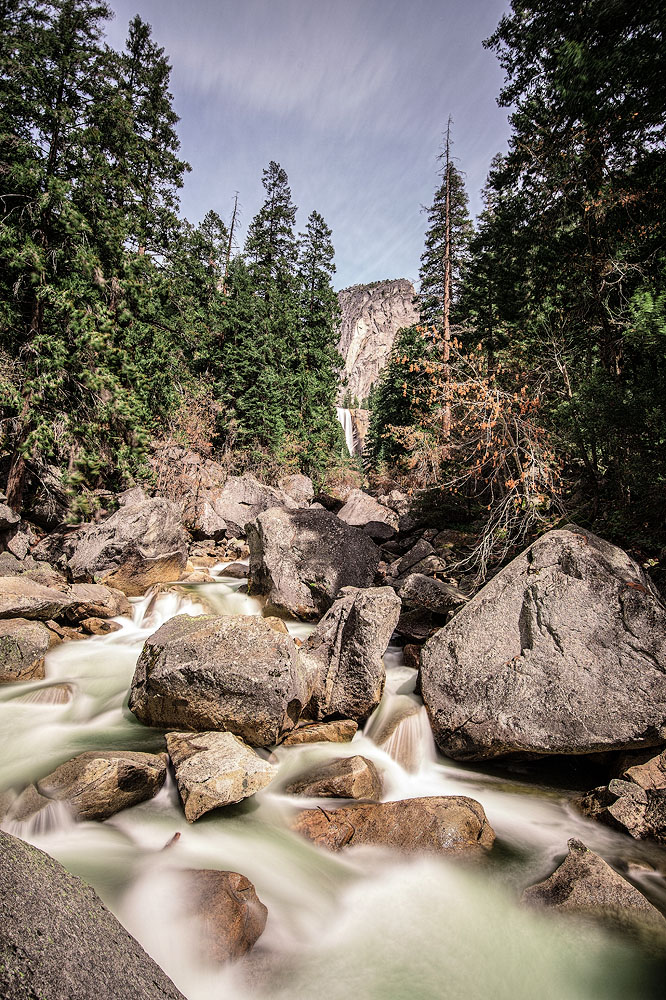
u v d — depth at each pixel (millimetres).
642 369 8289
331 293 41969
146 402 20469
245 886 3928
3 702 7086
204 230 41188
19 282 15211
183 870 4105
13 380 15125
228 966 3395
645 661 5848
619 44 8461
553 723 5848
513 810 5570
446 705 6516
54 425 15766
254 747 6297
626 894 4027
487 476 13539
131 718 6965
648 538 8250
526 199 12047
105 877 4039
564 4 9789
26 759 5789
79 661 8781
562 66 9242
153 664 6664
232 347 33531
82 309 15758
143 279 19344
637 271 10016
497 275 17750
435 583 9328
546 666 6168
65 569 13406
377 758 6328
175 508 14875
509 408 10734
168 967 3379
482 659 6516
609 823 5113
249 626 6672
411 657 8539
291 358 38656
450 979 3584
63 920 2291
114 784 4941
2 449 16344
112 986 2197
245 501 22516
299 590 11469
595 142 9711
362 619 7125
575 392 9648
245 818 5121
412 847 4770
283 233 42594
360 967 3654
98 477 18438
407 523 17141
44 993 1951
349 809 5195
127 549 13250
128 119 18625
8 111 15062
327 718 7066
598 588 6484
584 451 9062
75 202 16266
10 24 15125
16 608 9188
